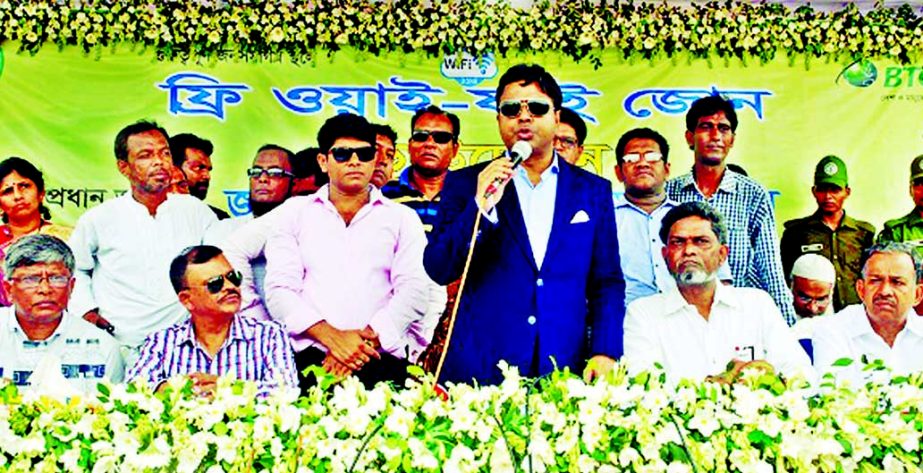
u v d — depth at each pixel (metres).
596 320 4.47
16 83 4.58
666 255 4.57
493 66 4.70
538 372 4.41
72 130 4.58
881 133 4.71
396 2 4.66
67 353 4.45
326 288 4.55
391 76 4.68
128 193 4.59
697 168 4.68
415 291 4.54
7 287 4.46
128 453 2.59
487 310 4.47
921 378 2.97
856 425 2.73
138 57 4.64
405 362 4.51
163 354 4.34
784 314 4.62
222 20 4.62
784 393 2.79
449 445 2.69
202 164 4.62
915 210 4.68
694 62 4.72
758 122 4.70
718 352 4.46
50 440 2.64
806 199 4.68
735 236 4.64
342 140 4.62
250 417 2.71
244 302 4.55
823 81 4.72
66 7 4.58
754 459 2.68
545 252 4.50
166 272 4.54
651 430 2.69
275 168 4.63
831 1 4.75
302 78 4.67
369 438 2.61
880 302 4.58
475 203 4.44
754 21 4.68
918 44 4.69
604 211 4.57
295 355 4.50
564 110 4.68
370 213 4.61
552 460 2.65
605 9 4.68
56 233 4.55
